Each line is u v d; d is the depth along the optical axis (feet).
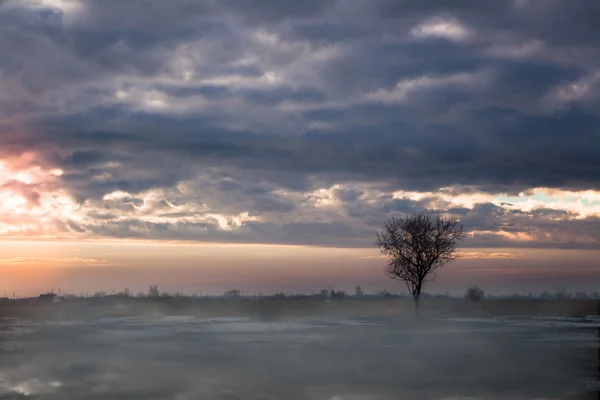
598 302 340.59
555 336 174.60
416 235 296.10
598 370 112.98
